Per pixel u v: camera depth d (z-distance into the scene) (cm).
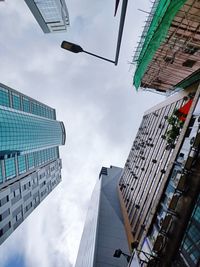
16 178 8288
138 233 3434
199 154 1897
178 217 1886
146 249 2311
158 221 2320
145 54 2834
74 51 929
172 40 2503
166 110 4116
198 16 2091
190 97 3047
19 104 10788
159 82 3750
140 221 3584
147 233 2448
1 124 7525
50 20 10844
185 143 2258
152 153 4166
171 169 2356
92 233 5209
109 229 5003
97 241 4503
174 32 2373
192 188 1811
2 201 6612
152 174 3769
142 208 3719
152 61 3044
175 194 2059
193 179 1839
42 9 9925
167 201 2225
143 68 3136
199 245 1517
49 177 12581
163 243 1995
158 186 3225
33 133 10406
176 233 1836
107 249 4353
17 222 7562
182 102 3353
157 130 4291
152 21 2550
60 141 16012
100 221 5272
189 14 2084
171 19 2078
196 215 1677
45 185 11600
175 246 1805
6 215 6744
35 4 9569
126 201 5134
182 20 2141
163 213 2250
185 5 2011
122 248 4441
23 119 9425
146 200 3647
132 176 5338
